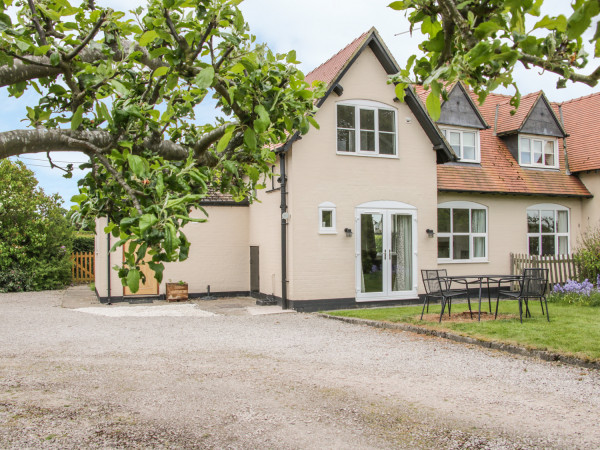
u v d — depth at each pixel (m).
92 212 3.06
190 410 5.42
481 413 5.35
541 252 18.53
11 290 19.78
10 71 2.86
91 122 3.16
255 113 2.74
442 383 6.55
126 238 2.05
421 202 15.31
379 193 14.76
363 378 6.80
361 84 14.64
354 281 14.30
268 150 3.43
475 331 9.52
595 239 17.00
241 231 17.77
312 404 5.64
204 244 17.30
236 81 2.84
